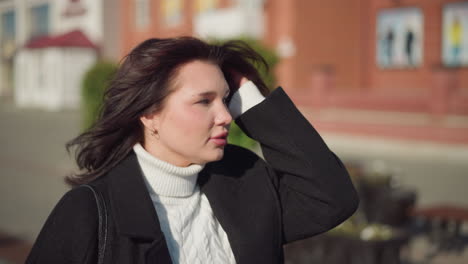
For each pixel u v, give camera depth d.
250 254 1.45
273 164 1.60
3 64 41.28
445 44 19.44
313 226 1.57
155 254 1.26
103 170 1.39
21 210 7.26
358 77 22.05
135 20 30.66
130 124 1.41
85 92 7.94
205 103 1.37
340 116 17.41
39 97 31.73
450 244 5.57
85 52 30.77
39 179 9.49
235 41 1.67
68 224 1.22
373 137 15.66
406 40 20.53
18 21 39.03
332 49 21.48
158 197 1.41
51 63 30.22
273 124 1.58
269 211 1.53
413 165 11.42
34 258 1.23
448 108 15.22
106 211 1.26
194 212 1.45
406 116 16.03
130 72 1.35
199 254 1.40
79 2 32.91
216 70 1.39
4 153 12.70
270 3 20.88
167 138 1.38
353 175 5.29
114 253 1.23
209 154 1.38
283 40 20.72
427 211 5.52
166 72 1.34
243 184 1.58
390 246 3.62
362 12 21.81
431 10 19.66
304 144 1.56
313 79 18.78
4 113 27.62
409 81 20.59
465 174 10.24
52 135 16.64
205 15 22.14
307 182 1.55
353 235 3.68
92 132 1.40
